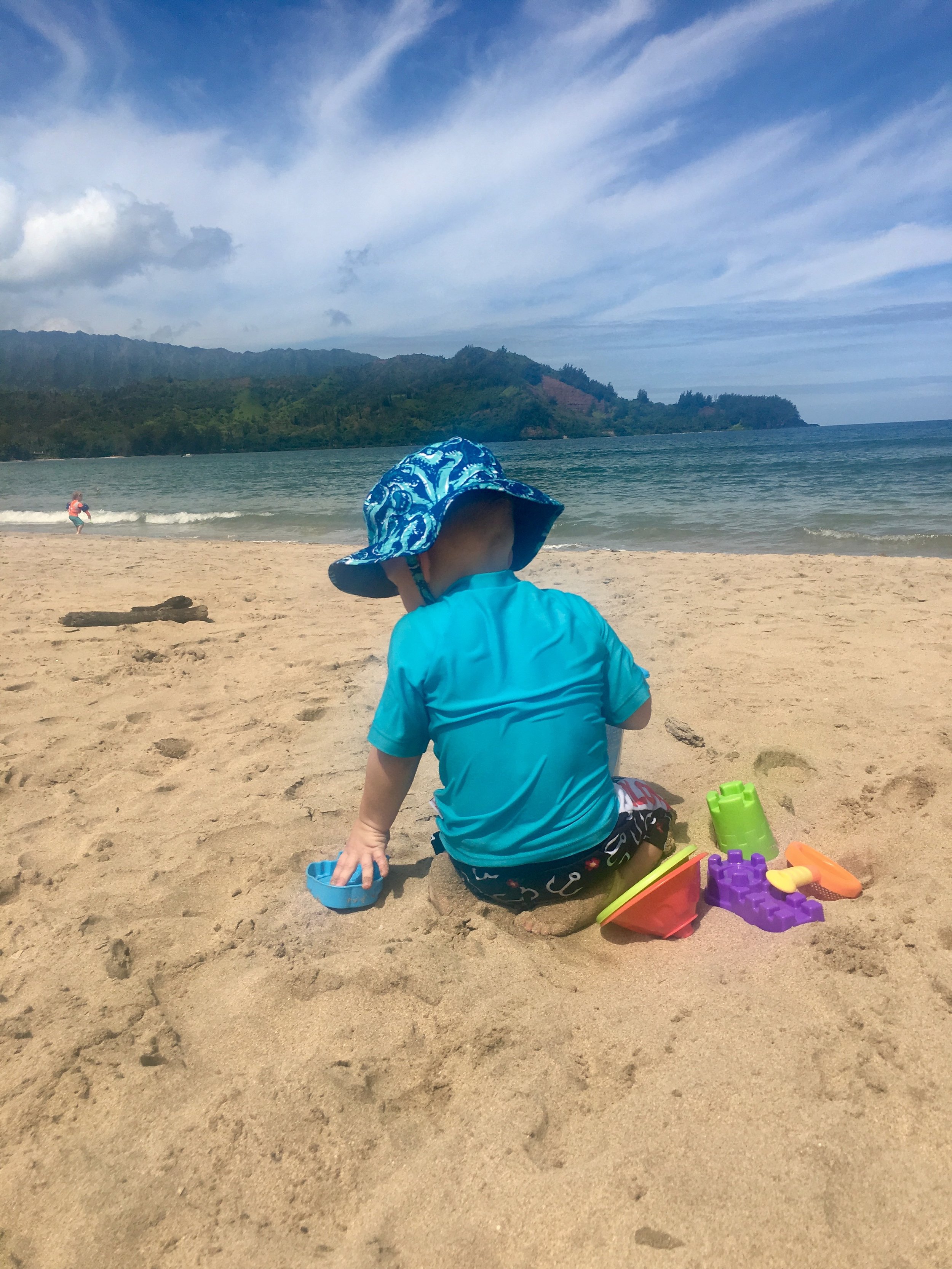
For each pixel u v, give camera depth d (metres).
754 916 2.00
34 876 2.43
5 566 10.73
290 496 27.83
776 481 26.00
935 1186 1.24
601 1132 1.40
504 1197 1.29
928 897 2.02
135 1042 1.69
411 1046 1.65
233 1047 1.68
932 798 2.59
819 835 2.47
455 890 2.11
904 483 22.28
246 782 3.10
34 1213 1.32
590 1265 1.16
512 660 1.85
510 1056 1.59
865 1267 1.13
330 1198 1.32
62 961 1.98
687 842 2.49
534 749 1.82
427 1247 1.22
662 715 3.57
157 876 2.40
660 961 1.88
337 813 2.78
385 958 1.91
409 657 1.87
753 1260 1.15
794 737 3.23
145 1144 1.44
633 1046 1.59
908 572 7.60
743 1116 1.40
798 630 5.20
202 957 1.99
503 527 2.00
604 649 1.97
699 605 6.38
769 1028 1.61
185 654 5.11
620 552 10.45
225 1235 1.26
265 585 8.26
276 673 4.64
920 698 3.63
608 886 1.99
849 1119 1.38
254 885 2.33
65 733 3.72
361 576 2.12
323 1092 1.53
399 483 1.96
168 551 12.51
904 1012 1.62
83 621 5.98
